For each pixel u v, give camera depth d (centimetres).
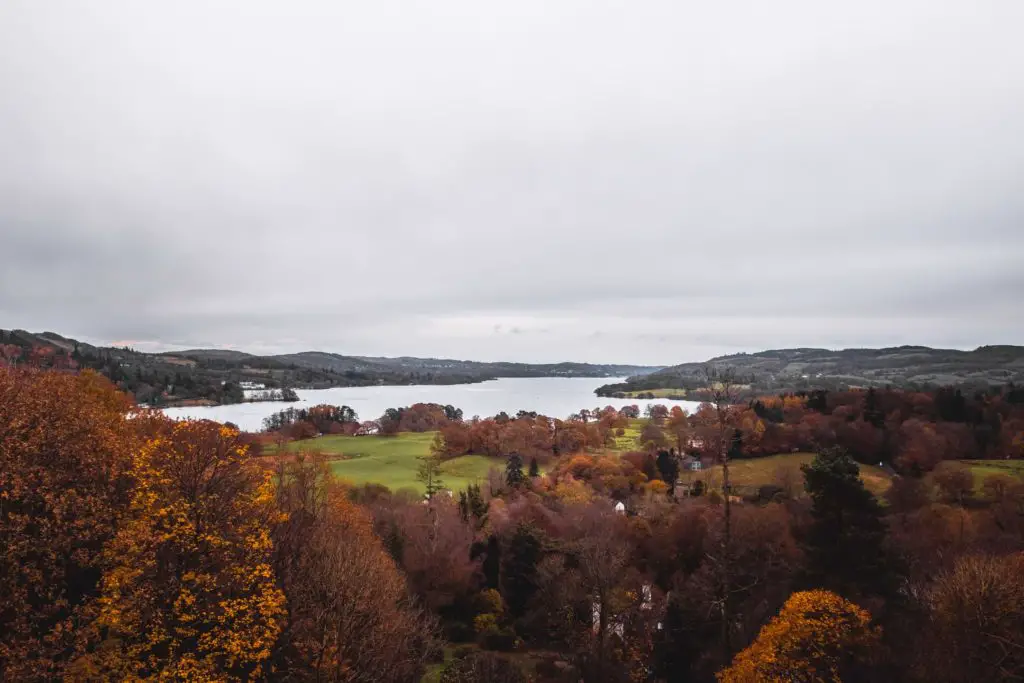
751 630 3244
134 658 2166
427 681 3291
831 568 3153
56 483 2416
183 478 2569
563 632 4078
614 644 3703
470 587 4688
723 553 3250
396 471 9481
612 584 3919
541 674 3562
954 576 2962
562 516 6306
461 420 16962
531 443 12412
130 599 2188
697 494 7881
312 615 2670
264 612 2328
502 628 4175
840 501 3183
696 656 3422
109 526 2416
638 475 9394
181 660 2130
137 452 2658
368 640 2666
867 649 2517
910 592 3378
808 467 3347
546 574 4322
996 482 6600
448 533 4953
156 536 2336
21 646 1995
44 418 2602
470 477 9631
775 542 4897
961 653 2528
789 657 2536
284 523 3117
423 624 3394
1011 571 2809
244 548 2511
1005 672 2338
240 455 2867
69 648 2194
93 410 3083
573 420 15450
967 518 5653
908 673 2455
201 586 2361
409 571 4453
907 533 5038
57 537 2253
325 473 4572
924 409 10169
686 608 3588
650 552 5419
